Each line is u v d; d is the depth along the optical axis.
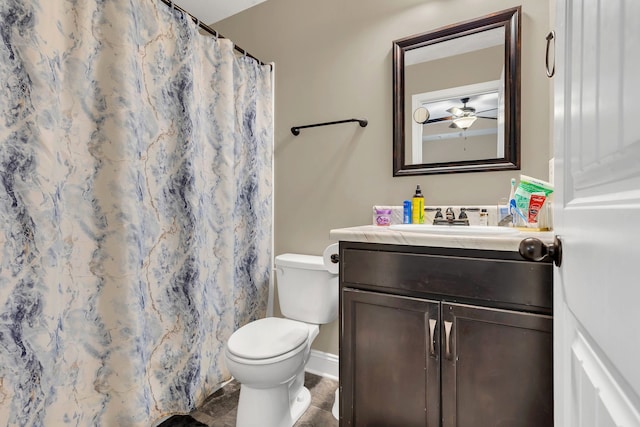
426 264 1.07
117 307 1.26
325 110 1.96
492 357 0.97
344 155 1.90
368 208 1.82
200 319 1.58
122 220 1.26
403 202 1.65
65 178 1.16
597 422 0.41
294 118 2.07
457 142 1.58
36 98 1.04
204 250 1.65
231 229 1.78
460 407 1.02
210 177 1.73
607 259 0.37
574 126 0.51
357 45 1.85
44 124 1.06
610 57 0.36
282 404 1.39
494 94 1.50
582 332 0.49
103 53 1.25
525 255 0.66
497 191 1.50
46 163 1.06
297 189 2.07
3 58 0.98
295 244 2.08
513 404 0.94
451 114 1.59
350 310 1.21
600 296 0.39
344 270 1.23
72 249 1.18
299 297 1.79
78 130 1.19
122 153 1.26
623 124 0.32
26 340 1.02
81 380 1.20
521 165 1.45
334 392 1.77
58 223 1.11
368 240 1.16
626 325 0.32
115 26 1.26
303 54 2.03
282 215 2.13
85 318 1.21
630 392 0.31
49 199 1.07
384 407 1.15
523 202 1.33
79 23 1.19
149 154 1.43
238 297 1.93
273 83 2.15
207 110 1.71
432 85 1.63
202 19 2.36
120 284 1.26
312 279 1.75
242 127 1.93
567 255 0.56
